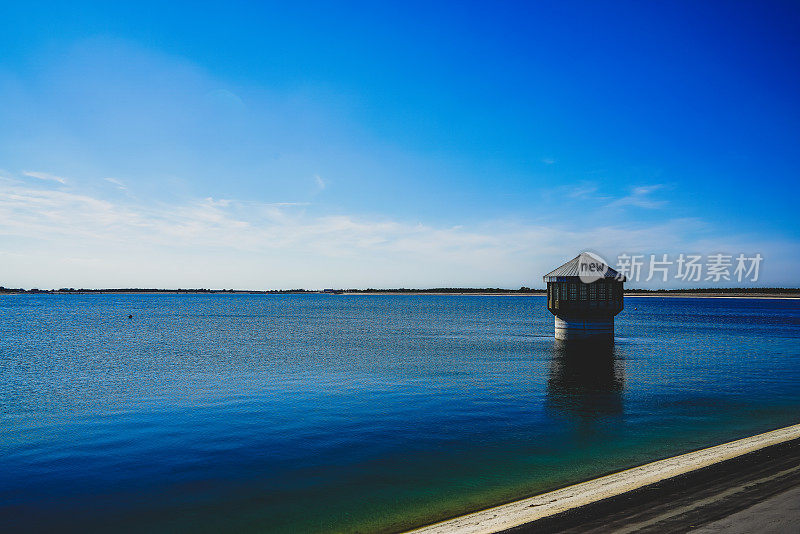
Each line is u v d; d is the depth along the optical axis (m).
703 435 19.19
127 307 187.12
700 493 11.11
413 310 166.38
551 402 25.47
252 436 19.36
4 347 54.97
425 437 19.17
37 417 22.73
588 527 9.60
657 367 38.00
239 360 43.03
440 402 25.47
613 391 28.39
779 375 34.34
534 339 62.53
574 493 12.31
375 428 20.47
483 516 11.26
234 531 11.69
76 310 159.00
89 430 20.41
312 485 14.46
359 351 49.56
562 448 17.70
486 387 29.69
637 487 11.69
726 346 53.47
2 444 18.52
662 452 17.03
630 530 9.36
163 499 13.53
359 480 14.80
